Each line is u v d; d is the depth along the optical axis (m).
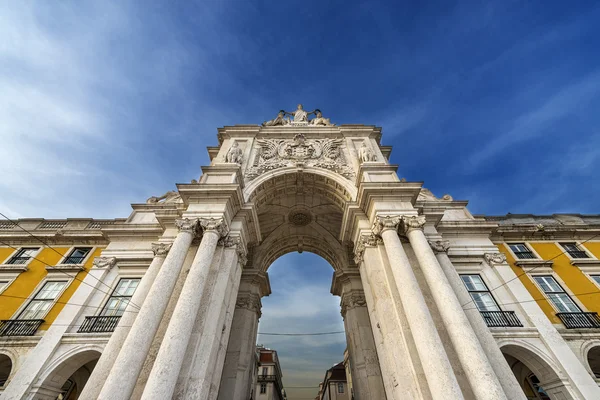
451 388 3.81
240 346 8.47
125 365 4.07
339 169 8.52
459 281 6.49
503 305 6.80
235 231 6.70
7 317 6.95
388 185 6.90
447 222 8.48
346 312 9.76
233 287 6.19
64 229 8.92
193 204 6.66
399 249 5.70
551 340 6.08
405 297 4.96
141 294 6.07
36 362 5.83
